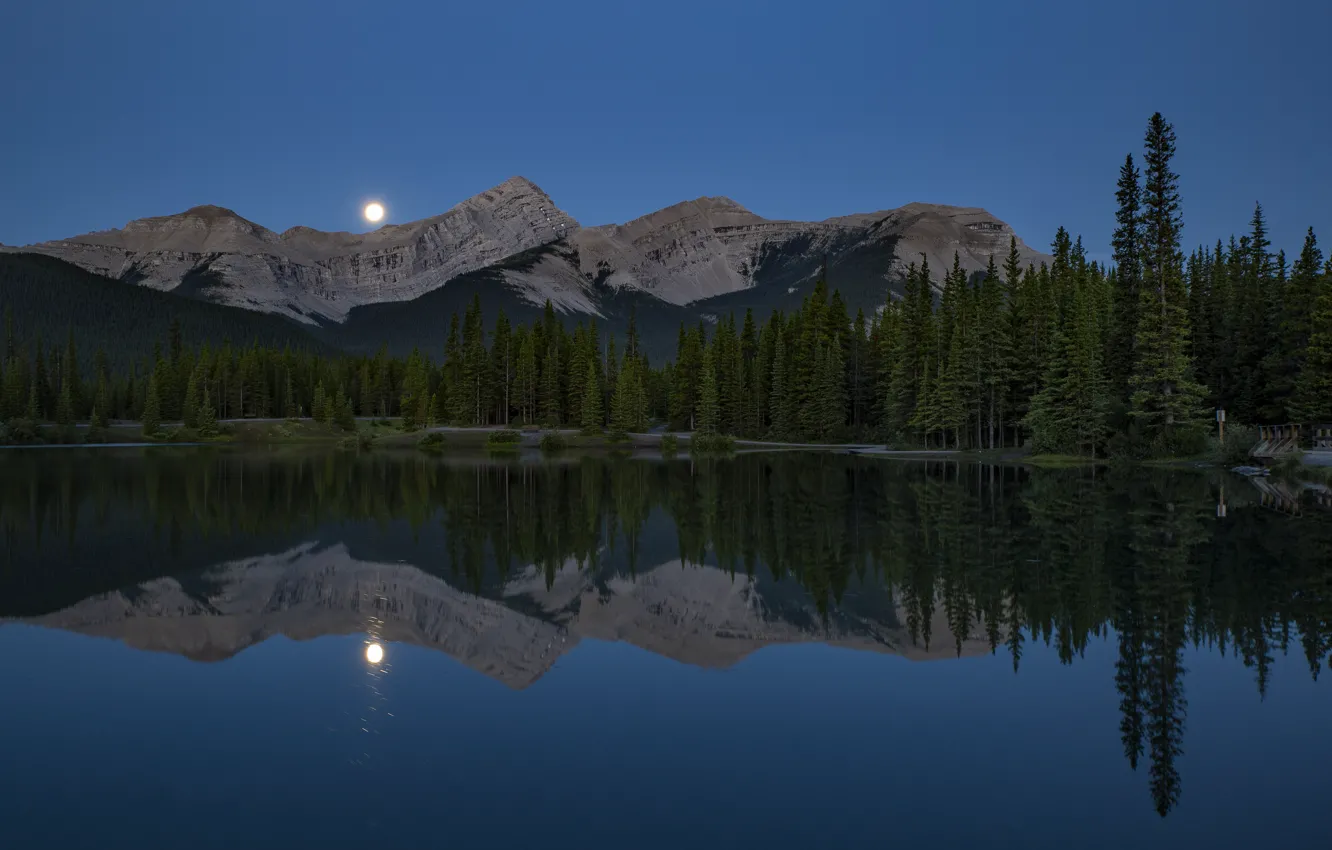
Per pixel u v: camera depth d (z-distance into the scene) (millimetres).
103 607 18625
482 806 8695
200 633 16359
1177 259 61875
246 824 8336
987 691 12320
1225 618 16031
